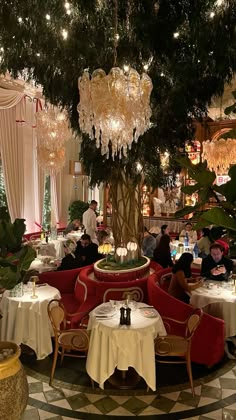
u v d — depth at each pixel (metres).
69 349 4.51
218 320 4.52
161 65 4.59
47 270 6.87
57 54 4.34
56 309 4.35
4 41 4.22
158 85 4.68
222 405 3.87
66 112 5.57
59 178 11.98
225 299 4.90
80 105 3.77
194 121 5.32
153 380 3.98
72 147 12.89
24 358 4.83
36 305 4.75
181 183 11.09
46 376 4.42
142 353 3.96
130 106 3.58
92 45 4.12
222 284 5.32
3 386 2.79
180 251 8.08
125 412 3.74
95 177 5.27
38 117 7.09
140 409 3.79
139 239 6.32
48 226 11.46
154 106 4.76
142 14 3.72
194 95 4.82
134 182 5.38
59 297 5.16
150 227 12.02
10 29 3.90
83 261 6.91
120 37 4.01
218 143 8.34
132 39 3.98
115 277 5.57
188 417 3.66
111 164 5.03
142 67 4.35
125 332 3.90
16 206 9.41
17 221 2.59
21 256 2.42
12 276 2.36
